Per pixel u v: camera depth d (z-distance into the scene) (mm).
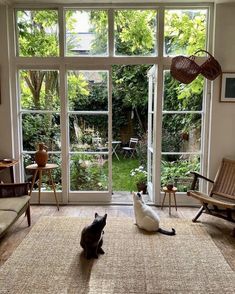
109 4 4297
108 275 2682
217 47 4246
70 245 3246
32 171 4680
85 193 4668
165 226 3789
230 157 4434
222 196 4027
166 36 4406
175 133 4574
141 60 4395
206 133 4504
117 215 4188
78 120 4594
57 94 4539
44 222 3881
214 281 2605
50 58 4418
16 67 4477
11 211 3266
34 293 2420
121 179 6879
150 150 4980
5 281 2584
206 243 3316
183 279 2629
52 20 4410
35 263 2877
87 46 4469
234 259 2986
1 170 4125
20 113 4602
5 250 3139
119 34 4430
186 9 4348
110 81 4480
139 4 4297
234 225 3844
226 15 4184
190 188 4445
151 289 2480
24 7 4363
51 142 4645
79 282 2572
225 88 4301
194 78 4070
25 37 4457
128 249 3160
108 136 4598
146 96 8133
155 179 4586
